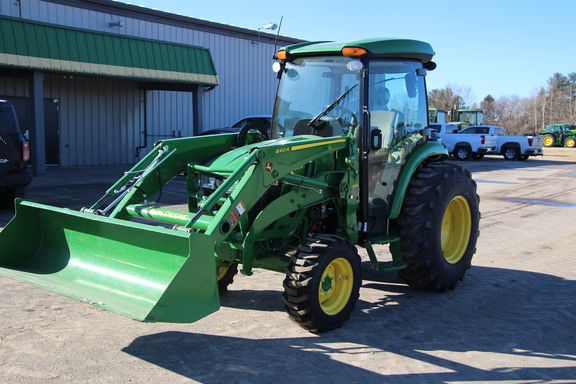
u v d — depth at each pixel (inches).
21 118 623.8
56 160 667.4
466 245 227.9
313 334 167.9
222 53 810.2
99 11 666.2
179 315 131.0
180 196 444.1
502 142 1020.5
